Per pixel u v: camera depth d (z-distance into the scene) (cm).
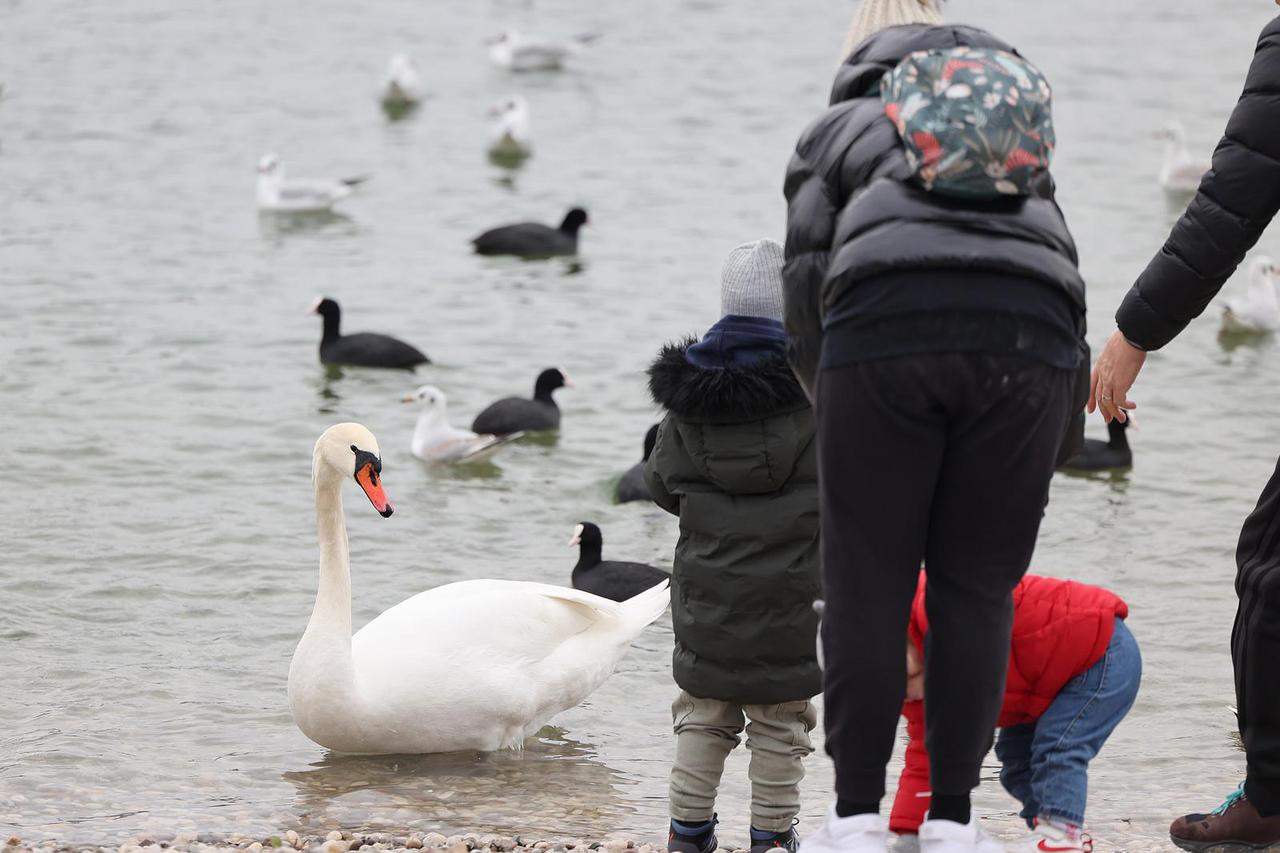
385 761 1143
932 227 508
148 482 1738
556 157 3484
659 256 2753
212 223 2914
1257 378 2170
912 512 528
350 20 4872
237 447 1869
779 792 771
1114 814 993
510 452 1952
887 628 532
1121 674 633
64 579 1470
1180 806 1009
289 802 1035
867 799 547
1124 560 1597
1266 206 654
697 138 3591
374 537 1639
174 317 2366
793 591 729
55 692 1230
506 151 3503
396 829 977
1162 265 677
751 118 3753
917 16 629
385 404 2088
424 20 4919
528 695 1171
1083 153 3391
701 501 732
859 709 535
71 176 3155
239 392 2073
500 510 1753
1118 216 2953
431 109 3938
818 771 1105
